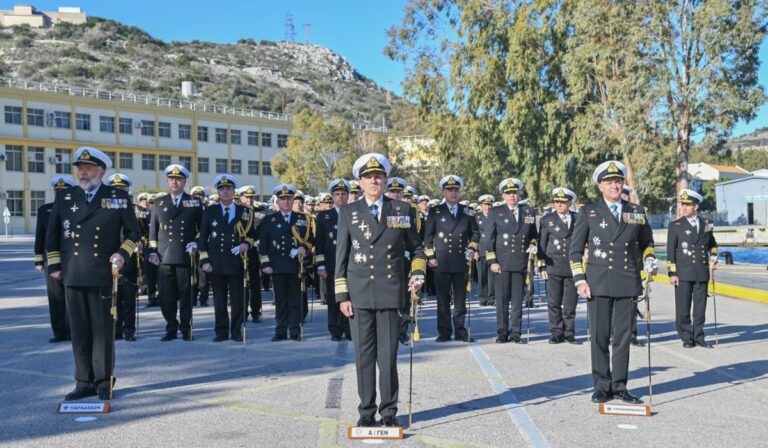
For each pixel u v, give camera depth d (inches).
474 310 576.4
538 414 256.8
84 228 275.6
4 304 596.7
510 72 1277.1
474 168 1892.2
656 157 1223.5
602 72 1238.3
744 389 297.1
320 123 2230.6
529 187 1396.4
